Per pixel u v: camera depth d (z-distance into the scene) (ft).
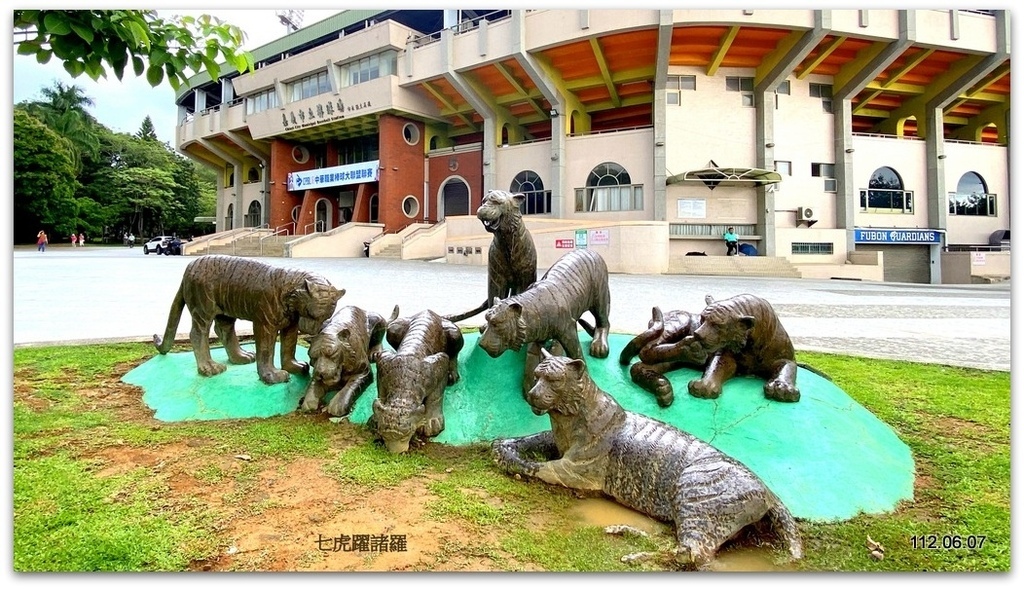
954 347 27.63
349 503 10.30
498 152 105.29
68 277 57.93
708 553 8.89
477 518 9.91
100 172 174.81
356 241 108.27
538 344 14.38
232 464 11.87
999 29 84.64
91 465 11.73
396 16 115.24
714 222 90.27
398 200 112.47
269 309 15.49
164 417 15.03
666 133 88.38
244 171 149.59
